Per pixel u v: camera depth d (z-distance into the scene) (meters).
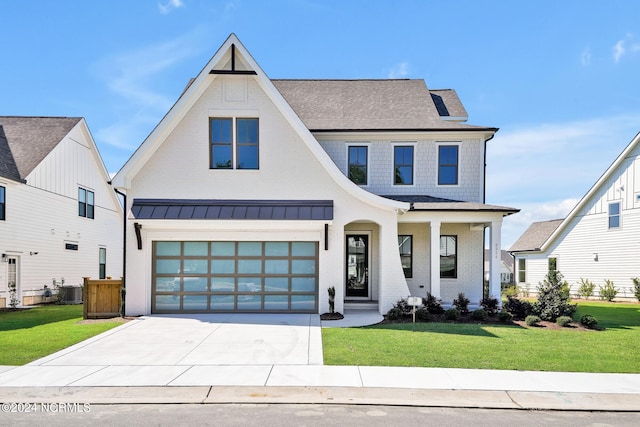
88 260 25.30
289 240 13.70
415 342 9.78
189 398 6.41
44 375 7.40
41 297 20.58
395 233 13.59
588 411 6.15
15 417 5.77
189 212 13.00
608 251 23.14
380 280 13.76
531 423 5.68
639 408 6.20
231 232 13.64
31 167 20.16
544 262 27.72
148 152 13.30
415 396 6.52
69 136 23.12
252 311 13.66
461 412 6.03
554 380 7.26
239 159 13.77
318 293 13.66
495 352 8.95
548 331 11.21
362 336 10.39
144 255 13.34
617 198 22.73
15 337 10.37
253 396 6.49
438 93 19.69
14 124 23.22
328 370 7.66
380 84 19.48
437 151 16.34
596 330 11.46
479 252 16.47
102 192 27.05
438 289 14.16
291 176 13.68
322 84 19.50
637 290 21.19
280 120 13.75
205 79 13.41
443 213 14.34
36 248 20.30
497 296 14.12
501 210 14.05
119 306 13.34
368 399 6.39
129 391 6.66
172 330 11.03
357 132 16.05
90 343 9.68
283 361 8.22
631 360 8.45
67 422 5.60
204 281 13.68
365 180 16.39
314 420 5.68
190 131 13.59
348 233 16.16
